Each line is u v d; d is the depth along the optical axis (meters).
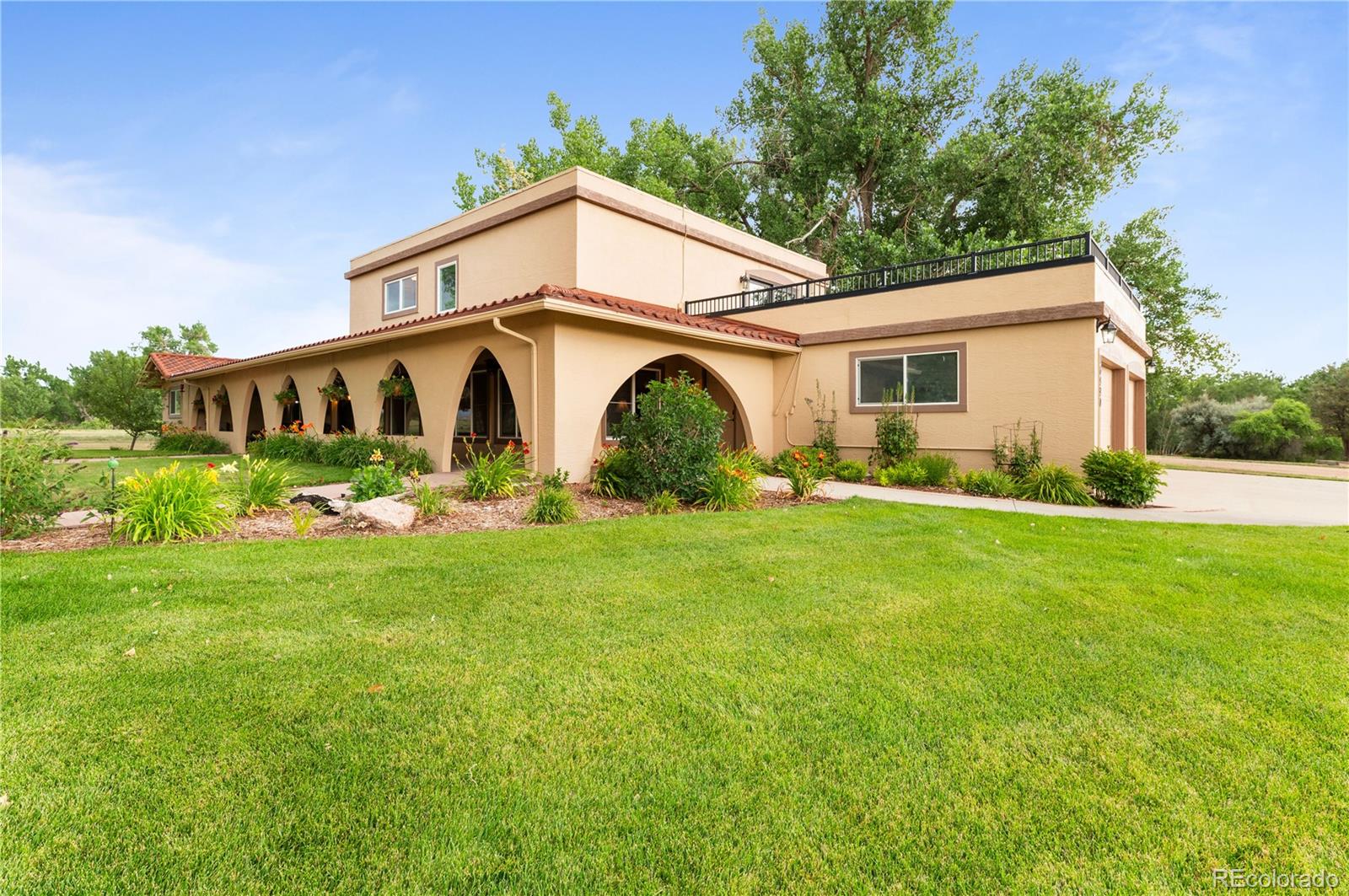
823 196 25.27
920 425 12.05
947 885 1.86
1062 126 19.95
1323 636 3.81
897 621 4.01
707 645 3.61
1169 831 2.10
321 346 13.59
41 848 1.94
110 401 19.83
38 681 3.01
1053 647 3.62
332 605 4.19
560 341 9.73
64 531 6.48
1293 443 23.27
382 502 6.95
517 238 13.78
